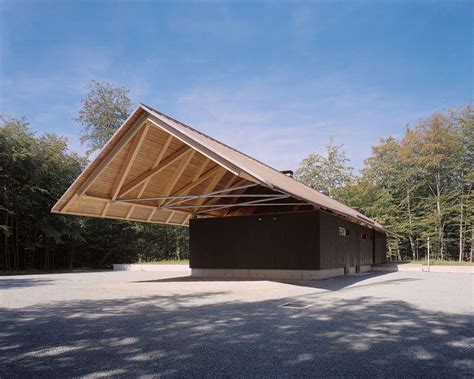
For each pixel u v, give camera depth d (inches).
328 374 128.1
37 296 356.5
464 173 1155.9
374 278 553.3
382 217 1217.4
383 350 155.8
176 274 770.8
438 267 780.6
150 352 155.5
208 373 129.6
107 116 1206.3
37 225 950.4
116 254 1145.4
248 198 663.1
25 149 894.4
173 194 586.9
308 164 1528.1
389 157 1314.0
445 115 1155.9
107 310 266.8
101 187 498.3
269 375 127.3
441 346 161.8
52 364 141.6
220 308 269.3
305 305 278.1
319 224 533.3
